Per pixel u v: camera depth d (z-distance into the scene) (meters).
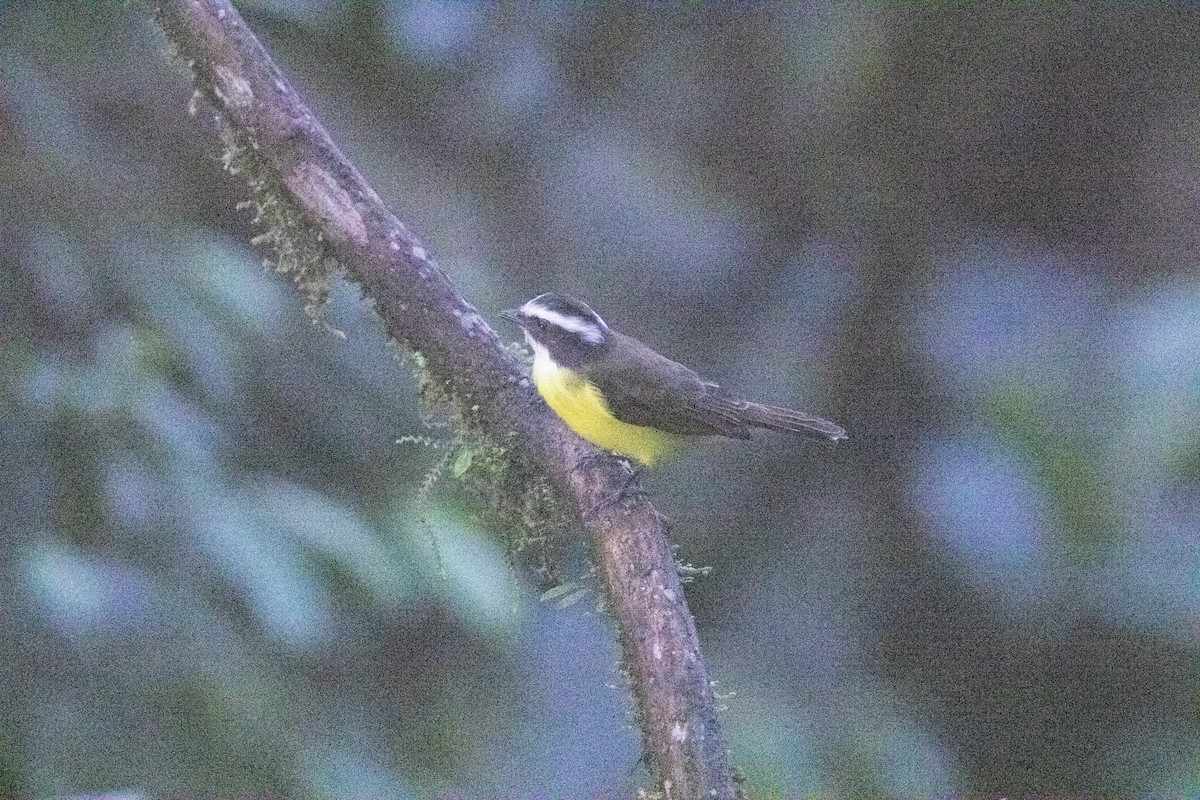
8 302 9.57
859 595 12.92
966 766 12.31
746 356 13.83
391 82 13.38
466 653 11.59
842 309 13.80
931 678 12.61
